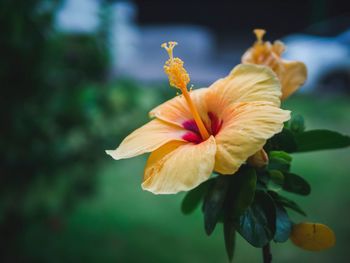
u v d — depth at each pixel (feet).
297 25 71.77
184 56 64.64
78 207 16.35
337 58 41.91
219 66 62.64
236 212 4.75
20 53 10.99
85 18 18.45
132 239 14.37
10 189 11.99
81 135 14.19
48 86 12.22
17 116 11.39
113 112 17.35
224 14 73.26
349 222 15.60
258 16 72.90
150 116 6.13
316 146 5.63
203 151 4.76
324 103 37.11
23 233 12.66
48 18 11.30
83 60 15.06
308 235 4.87
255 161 4.92
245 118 4.95
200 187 5.83
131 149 5.39
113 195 17.76
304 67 6.02
